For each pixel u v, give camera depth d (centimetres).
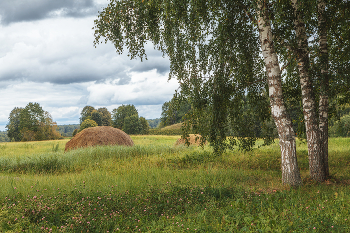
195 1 698
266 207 497
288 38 767
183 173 879
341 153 1298
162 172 907
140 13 776
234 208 497
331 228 369
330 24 802
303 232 359
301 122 949
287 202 521
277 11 684
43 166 1113
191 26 761
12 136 8294
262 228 380
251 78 877
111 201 562
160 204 541
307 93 770
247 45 845
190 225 413
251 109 934
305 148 1702
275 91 708
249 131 949
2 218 465
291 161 687
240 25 824
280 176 853
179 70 820
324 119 810
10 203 550
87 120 8994
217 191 619
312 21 811
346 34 835
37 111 7281
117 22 822
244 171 920
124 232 413
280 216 442
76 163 1197
